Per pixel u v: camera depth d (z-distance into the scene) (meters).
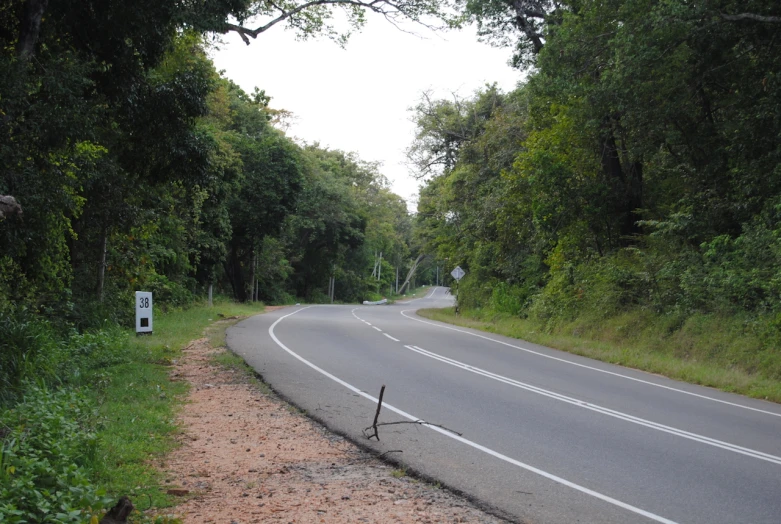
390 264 102.69
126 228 18.88
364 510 5.71
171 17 12.47
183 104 14.42
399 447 7.84
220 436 8.21
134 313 20.81
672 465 7.35
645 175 25.70
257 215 41.19
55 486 5.27
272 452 7.57
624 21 18.80
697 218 21.55
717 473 7.08
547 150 24.72
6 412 7.45
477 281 38.00
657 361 16.03
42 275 13.55
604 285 22.50
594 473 6.96
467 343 20.03
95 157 15.05
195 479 6.52
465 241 39.31
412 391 11.48
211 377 12.32
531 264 31.55
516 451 7.77
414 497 6.14
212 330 21.23
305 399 10.47
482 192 33.53
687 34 17.94
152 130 14.59
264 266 50.28
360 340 19.59
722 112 21.97
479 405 10.45
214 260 35.12
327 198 58.50
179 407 9.72
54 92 11.03
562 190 24.44
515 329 24.61
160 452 7.33
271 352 15.92
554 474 6.89
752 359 14.89
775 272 16.94
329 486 6.38
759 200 19.61
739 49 19.16
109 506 5.11
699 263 19.91
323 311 37.22
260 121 43.47
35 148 11.23
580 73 20.83
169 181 16.25
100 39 13.12
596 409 10.46
